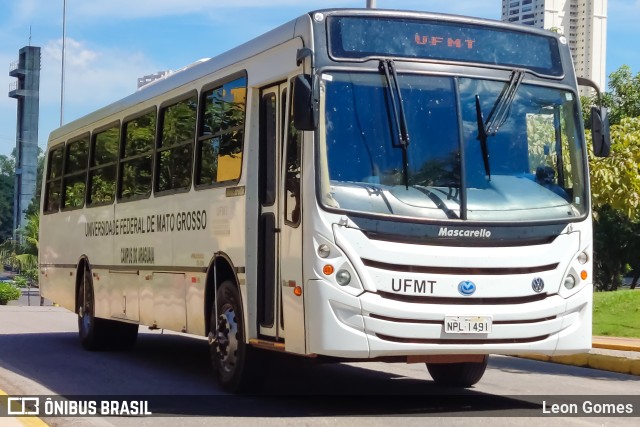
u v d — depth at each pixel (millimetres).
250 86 9805
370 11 8805
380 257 8242
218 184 10398
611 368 13719
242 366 9836
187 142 11492
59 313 27828
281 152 9117
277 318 9055
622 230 40344
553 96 9320
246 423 8406
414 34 8875
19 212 90625
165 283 11977
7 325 21922
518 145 8992
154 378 11820
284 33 9195
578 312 8938
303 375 11977
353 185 8367
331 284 8180
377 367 12922
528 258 8648
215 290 10359
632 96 34469
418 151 8594
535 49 9375
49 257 17656
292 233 8648
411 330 8258
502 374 12867
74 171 16391
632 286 47031
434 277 8336
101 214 14648
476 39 9102
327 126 8414
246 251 9578
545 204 8898
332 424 8336
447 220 8422
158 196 12250
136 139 13453
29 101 91750
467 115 8859
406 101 8672
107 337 15188
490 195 8703
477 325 8406
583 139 9375
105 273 14422
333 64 8555
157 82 12930
